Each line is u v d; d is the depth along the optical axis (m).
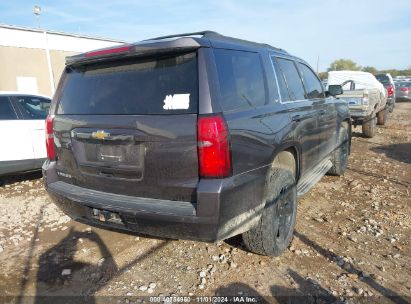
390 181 6.04
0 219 4.54
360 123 10.44
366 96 9.55
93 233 4.09
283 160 3.66
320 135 4.59
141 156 2.69
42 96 6.25
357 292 2.96
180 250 3.65
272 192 3.16
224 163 2.52
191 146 2.51
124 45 2.81
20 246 3.81
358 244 3.76
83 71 3.24
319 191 5.46
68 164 3.26
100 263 3.45
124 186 2.85
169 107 2.62
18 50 21.03
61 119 3.25
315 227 4.16
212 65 2.64
